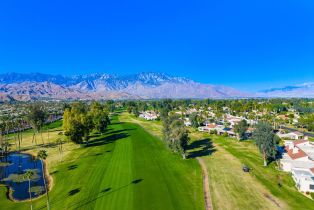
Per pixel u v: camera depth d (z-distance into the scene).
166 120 135.12
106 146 123.38
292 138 139.50
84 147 122.94
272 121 188.50
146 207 61.19
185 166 91.44
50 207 62.81
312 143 117.06
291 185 73.19
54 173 87.69
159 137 145.00
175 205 61.97
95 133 161.00
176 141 101.19
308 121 171.25
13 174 89.75
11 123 172.00
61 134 157.12
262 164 92.50
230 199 64.81
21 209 62.72
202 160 98.75
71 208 61.62
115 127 184.12
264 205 61.44
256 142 96.19
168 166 91.62
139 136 148.00
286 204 61.81
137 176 81.50
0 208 63.25
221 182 75.88
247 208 60.12
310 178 70.38
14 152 122.38
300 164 84.44
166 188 71.88
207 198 65.56
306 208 59.78
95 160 100.12
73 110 150.50
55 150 120.38
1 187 77.25
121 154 108.50
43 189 74.88
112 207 61.41
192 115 184.00
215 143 128.75
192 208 60.44
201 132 162.38
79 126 124.06
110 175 82.81
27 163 103.25
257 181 76.31
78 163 97.06
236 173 83.31
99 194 68.75
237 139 137.62
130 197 66.50
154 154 108.31
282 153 99.88
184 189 71.19
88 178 80.62
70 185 75.81
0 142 138.50
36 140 145.62
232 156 103.88
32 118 154.00
